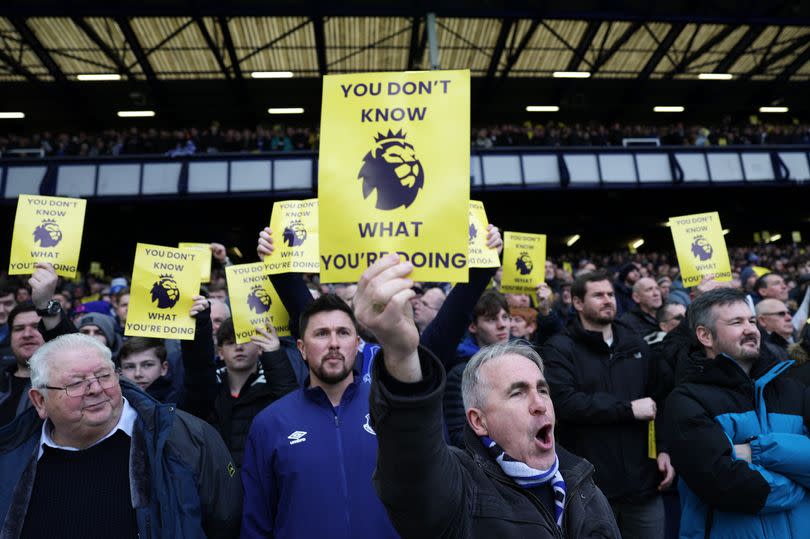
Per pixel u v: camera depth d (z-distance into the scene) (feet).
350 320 7.34
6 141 55.31
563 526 4.85
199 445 6.72
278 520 6.60
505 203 69.67
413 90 4.20
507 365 5.15
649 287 15.03
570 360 10.50
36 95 74.64
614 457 9.70
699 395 7.72
